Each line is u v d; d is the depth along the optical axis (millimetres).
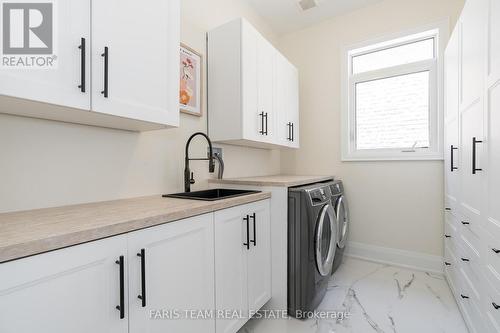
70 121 1221
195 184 1975
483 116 1227
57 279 684
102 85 1021
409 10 2508
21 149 1081
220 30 2027
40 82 847
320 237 1771
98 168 1354
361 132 2807
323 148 2994
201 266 1182
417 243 2490
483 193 1230
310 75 3076
